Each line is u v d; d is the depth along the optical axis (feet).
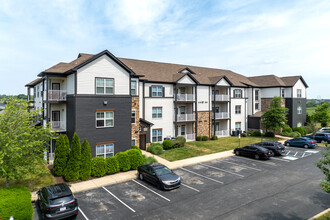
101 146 64.44
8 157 40.86
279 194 44.47
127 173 58.39
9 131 41.45
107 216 36.29
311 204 39.86
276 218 35.04
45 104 71.05
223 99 115.96
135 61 102.42
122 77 68.18
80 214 37.01
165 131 95.45
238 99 125.59
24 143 42.45
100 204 40.70
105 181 52.42
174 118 98.07
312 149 89.35
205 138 104.42
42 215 36.04
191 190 46.98
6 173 38.81
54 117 71.77
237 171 60.08
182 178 54.75
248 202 40.91
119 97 67.21
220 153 80.69
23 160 42.11
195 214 36.55
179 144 89.56
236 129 125.08
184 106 107.45
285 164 66.90
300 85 135.54
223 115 116.37
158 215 36.40
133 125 79.20
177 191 46.55
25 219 33.32
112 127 66.03
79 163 52.37
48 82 65.00
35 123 76.89
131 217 35.88
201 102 107.86
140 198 43.19
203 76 115.96
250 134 124.16
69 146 61.46
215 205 39.78
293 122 129.29
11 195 34.40
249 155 75.25
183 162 68.49
